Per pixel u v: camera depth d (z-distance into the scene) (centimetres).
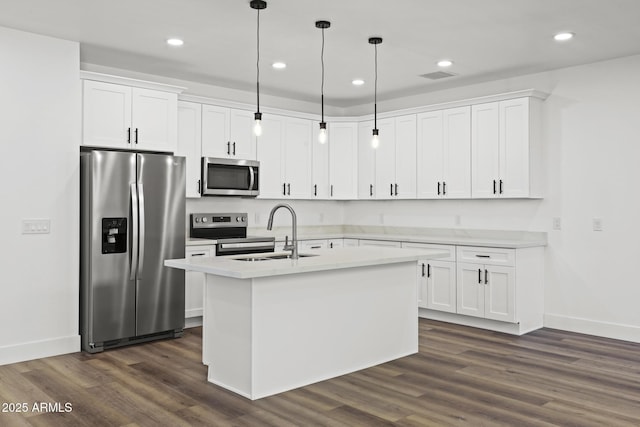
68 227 424
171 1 346
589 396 327
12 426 281
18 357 398
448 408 307
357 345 382
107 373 371
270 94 631
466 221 583
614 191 474
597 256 485
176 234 469
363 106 691
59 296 419
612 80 475
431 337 479
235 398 322
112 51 457
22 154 402
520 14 368
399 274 417
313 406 310
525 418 292
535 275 510
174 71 527
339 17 374
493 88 560
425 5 352
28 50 405
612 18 375
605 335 479
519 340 466
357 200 695
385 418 292
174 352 425
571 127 500
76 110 429
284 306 336
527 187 502
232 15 371
